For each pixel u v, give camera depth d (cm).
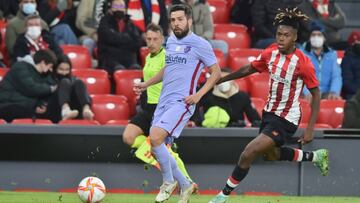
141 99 3384
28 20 4319
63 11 4894
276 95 2712
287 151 2925
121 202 3069
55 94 4003
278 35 2670
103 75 4450
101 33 4569
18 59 4278
